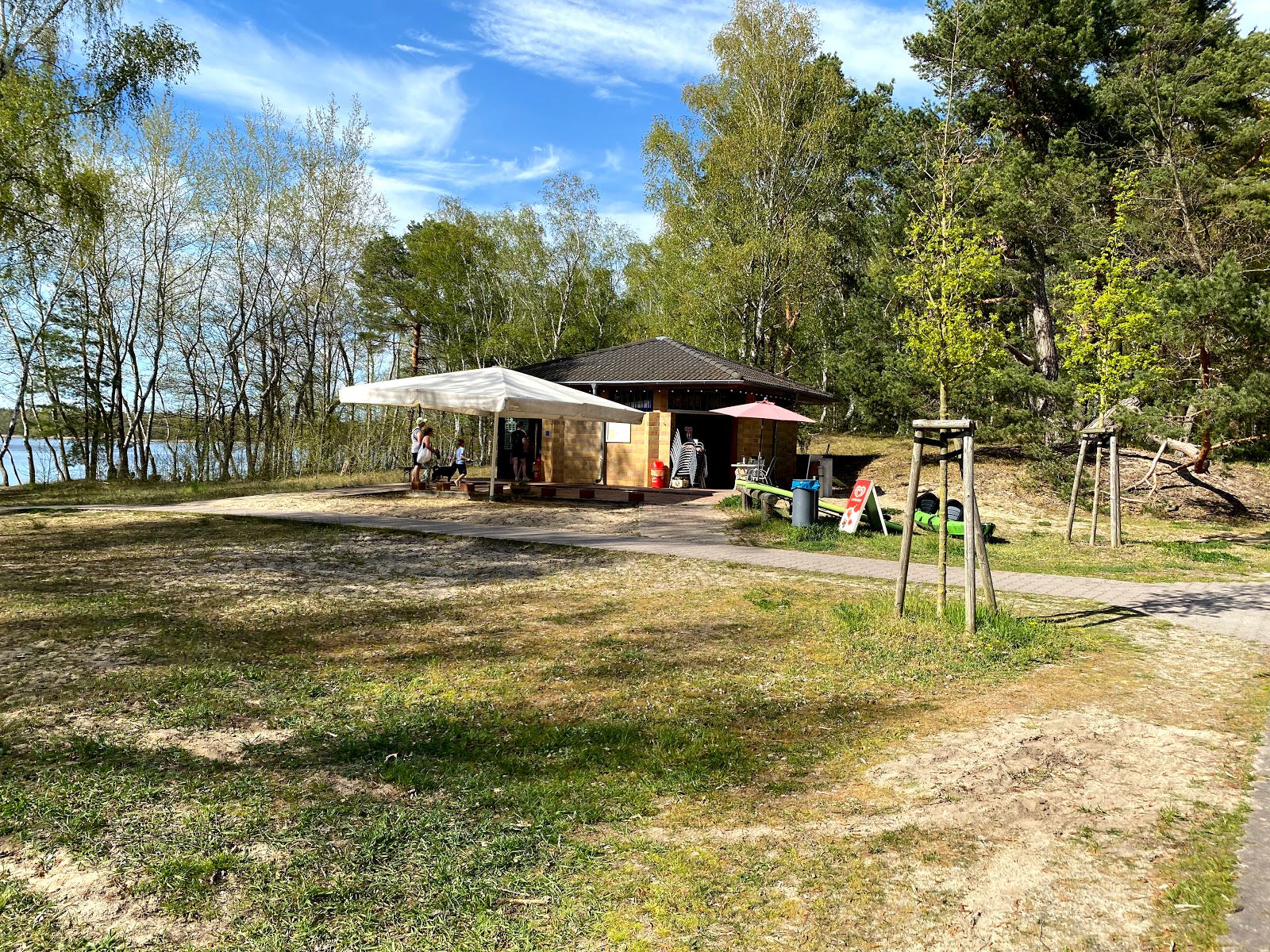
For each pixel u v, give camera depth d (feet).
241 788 13.82
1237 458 70.59
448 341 157.89
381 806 13.28
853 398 101.09
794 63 108.78
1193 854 11.70
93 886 10.67
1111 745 16.37
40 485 89.97
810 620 27.94
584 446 80.69
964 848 11.96
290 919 10.00
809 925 9.97
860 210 129.49
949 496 74.18
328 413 108.06
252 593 30.83
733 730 17.40
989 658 23.00
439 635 25.41
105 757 15.05
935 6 82.64
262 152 102.89
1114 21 82.43
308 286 108.68
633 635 25.76
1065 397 68.03
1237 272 56.24
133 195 98.78
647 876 11.22
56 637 23.62
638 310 153.07
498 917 10.14
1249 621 29.22
